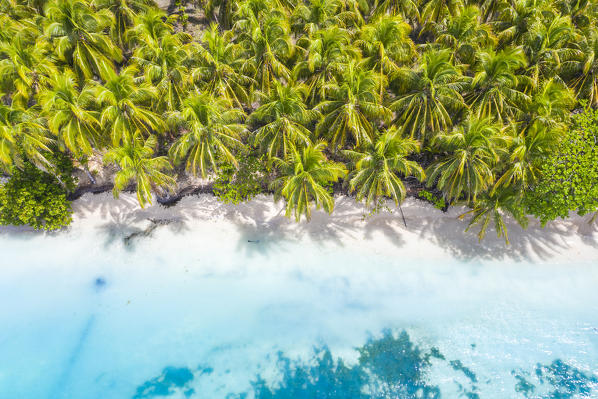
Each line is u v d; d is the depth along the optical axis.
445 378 19.23
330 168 18.27
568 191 19.17
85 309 21.61
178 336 20.69
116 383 19.34
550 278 22.20
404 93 20.97
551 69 20.66
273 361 19.92
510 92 19.00
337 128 20.34
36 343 20.45
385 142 18.09
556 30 20.20
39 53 21.47
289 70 21.78
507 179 18.89
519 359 19.59
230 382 19.44
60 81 18.11
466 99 20.92
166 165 20.36
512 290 21.88
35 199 22.39
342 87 18.95
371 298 21.86
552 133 17.73
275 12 22.98
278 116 19.11
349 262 23.11
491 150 16.86
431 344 20.19
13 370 19.66
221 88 20.83
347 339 20.45
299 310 21.53
